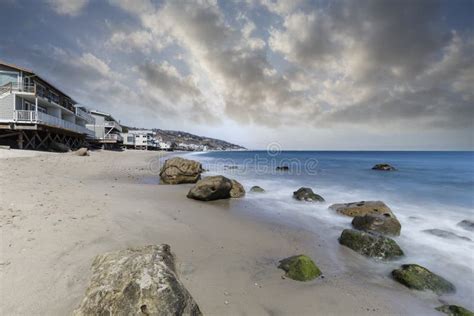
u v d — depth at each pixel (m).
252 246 6.23
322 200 12.54
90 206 7.56
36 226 5.36
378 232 7.84
